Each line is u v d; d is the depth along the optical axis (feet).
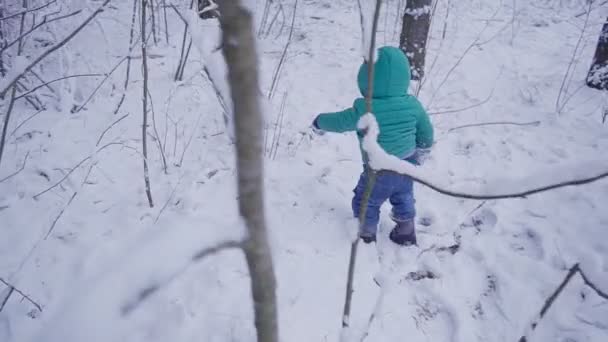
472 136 10.55
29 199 8.05
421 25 11.87
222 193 8.48
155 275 1.28
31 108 10.68
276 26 16.72
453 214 8.15
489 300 6.54
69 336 1.12
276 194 8.52
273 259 1.51
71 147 9.37
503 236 7.61
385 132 6.35
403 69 6.21
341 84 12.92
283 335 5.82
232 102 1.10
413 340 5.98
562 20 18.93
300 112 11.30
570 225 7.73
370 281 6.77
